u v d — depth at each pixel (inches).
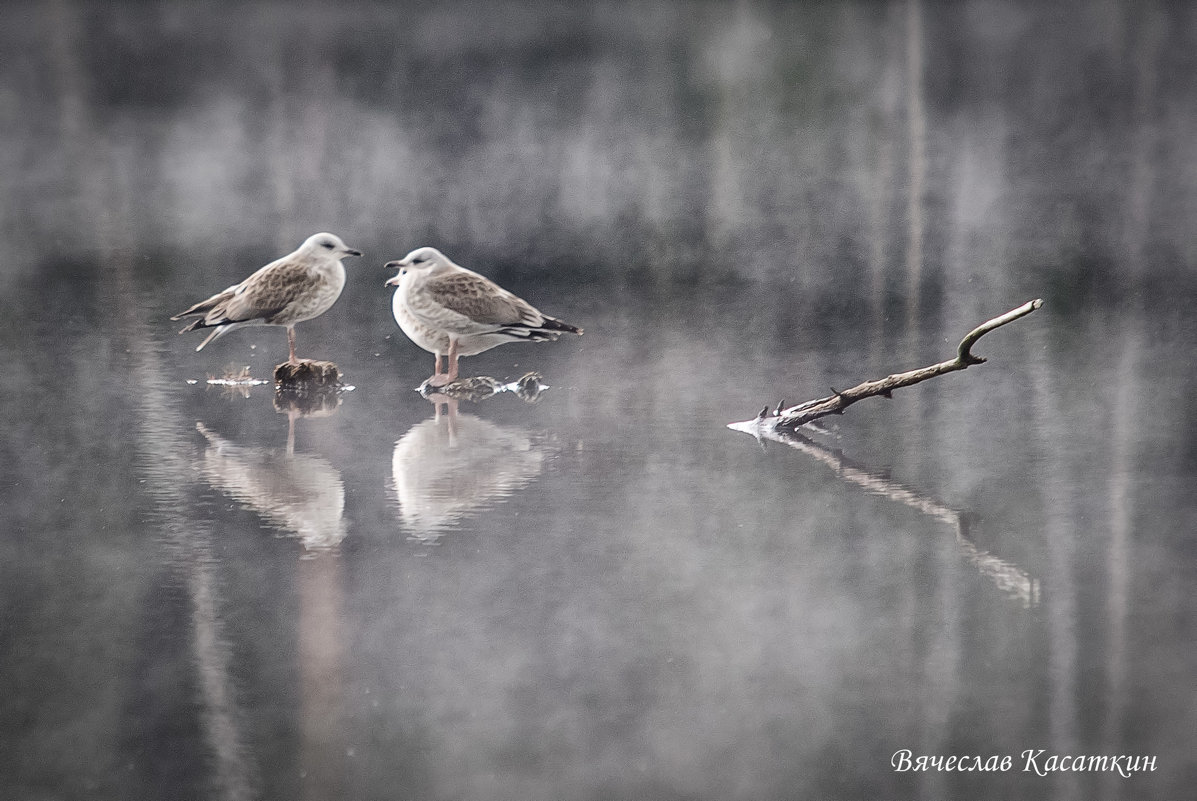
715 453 1765.5
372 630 1734.7
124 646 1733.5
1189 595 1737.2
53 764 1712.6
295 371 1787.6
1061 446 1765.5
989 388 1782.7
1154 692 1727.4
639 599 1738.4
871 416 1775.3
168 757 1723.7
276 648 1733.5
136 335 1807.3
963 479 1758.1
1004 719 1726.1
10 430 1771.7
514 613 1737.2
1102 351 1795.0
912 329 1806.1
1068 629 1733.5
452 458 1764.3
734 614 1736.0
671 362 1795.0
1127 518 1749.5
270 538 1747.0
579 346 1802.4
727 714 1727.4
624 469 1761.8
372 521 1750.7
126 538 1747.0
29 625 1736.0
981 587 1739.7
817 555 1744.6
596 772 1701.5
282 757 1723.7
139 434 1771.7
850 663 1731.1
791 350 1798.7
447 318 1784.0
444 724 1726.1
